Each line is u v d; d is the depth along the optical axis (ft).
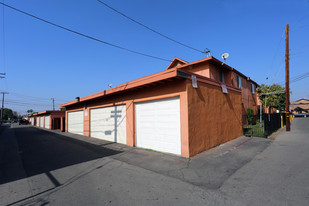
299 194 11.02
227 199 10.84
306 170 15.15
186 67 46.57
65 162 20.88
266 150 23.32
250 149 24.17
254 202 10.32
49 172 17.24
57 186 13.71
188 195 11.58
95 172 16.93
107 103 36.73
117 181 14.46
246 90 63.16
